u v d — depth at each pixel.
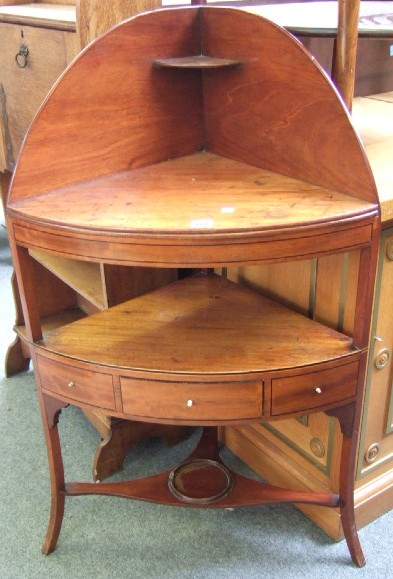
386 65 1.86
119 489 1.41
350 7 1.09
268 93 1.17
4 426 1.87
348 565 1.39
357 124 1.57
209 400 1.15
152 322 1.32
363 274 1.13
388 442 1.50
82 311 2.09
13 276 1.99
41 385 1.29
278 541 1.46
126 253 1.03
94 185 1.21
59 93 1.13
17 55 1.55
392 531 1.49
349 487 1.32
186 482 1.45
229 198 1.11
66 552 1.44
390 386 1.42
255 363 1.15
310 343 1.22
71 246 1.06
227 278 1.59
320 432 1.43
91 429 1.86
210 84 1.29
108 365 1.16
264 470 1.64
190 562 1.41
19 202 1.13
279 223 1.00
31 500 1.59
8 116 1.72
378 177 1.21
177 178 1.22
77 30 1.26
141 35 1.18
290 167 1.19
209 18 1.22
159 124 1.28
